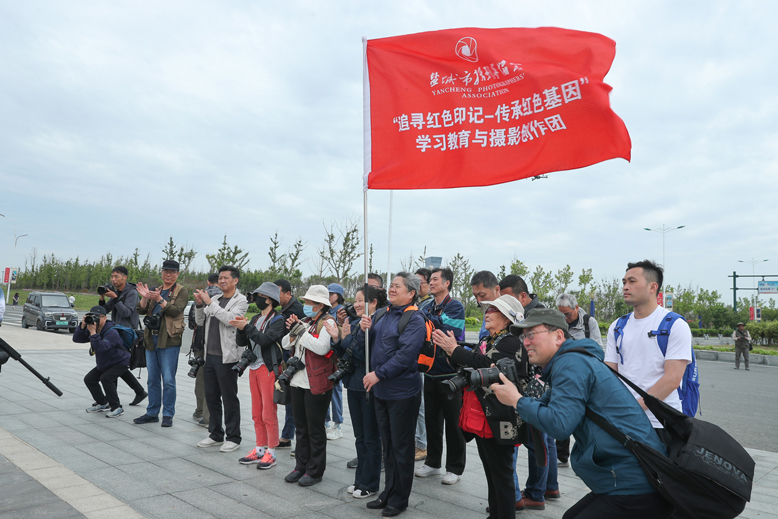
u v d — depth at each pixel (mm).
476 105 4500
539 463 2896
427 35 4680
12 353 5547
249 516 3721
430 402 4906
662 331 3215
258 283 40750
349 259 26906
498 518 3451
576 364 2449
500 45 4504
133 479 4406
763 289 46281
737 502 2238
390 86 4699
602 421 2381
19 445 5129
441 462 5262
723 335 40188
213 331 5527
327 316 4641
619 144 4152
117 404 6797
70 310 22328
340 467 5117
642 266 3355
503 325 3668
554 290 36562
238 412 5543
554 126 4281
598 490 2432
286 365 4734
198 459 5109
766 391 11789
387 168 4594
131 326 7191
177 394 8922
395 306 4188
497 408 3230
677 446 2346
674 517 2469
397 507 3848
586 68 4281
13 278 43781
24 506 3605
